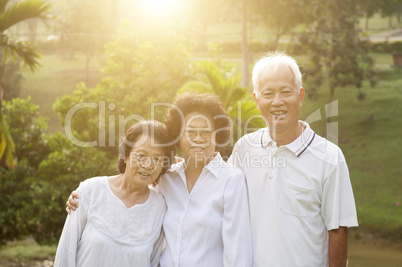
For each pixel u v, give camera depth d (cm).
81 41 2255
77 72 2411
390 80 2717
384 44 2731
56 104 1094
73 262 281
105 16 2292
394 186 1961
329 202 277
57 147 1102
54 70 2448
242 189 289
